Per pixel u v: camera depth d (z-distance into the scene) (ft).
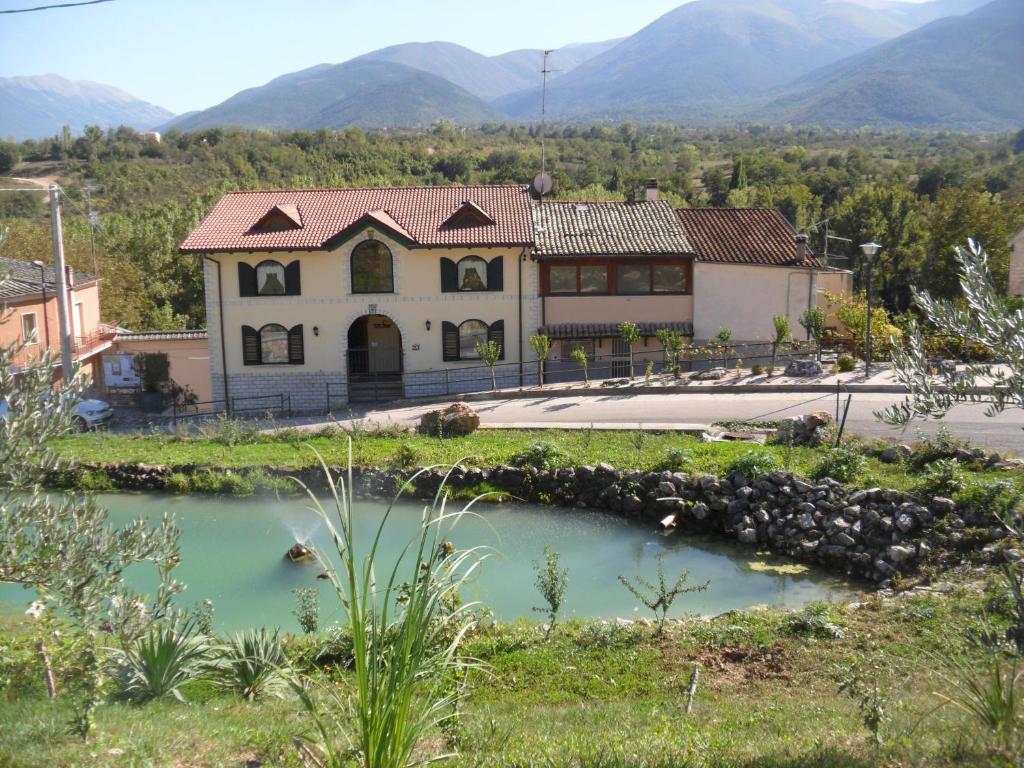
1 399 24.43
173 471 82.17
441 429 88.48
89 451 88.07
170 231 191.11
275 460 83.15
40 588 24.59
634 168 426.51
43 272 126.21
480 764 24.21
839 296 126.82
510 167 349.41
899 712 28.73
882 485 63.41
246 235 117.70
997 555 52.13
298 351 119.34
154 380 128.67
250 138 386.93
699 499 69.05
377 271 118.52
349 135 391.24
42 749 25.04
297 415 113.91
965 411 83.56
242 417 114.21
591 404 99.55
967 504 57.88
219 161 328.08
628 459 75.77
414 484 76.95
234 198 127.85
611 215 126.72
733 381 103.14
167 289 183.62
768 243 124.77
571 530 68.44
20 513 23.91
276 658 36.09
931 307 23.21
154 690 32.91
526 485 75.92
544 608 50.52
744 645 41.37
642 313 120.98
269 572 59.82
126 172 317.42
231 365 119.44
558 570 53.36
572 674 38.78
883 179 317.01
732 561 61.72
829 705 32.12
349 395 120.37
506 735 27.61
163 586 28.25
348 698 24.38
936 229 190.29
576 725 30.53
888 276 215.31
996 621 39.99
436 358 119.85
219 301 118.32
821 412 76.84
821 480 65.31
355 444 86.38
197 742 26.73
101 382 134.00
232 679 34.81
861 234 222.69
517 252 118.21
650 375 110.52
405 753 19.10
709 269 120.67
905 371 23.84
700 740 27.17
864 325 113.70
